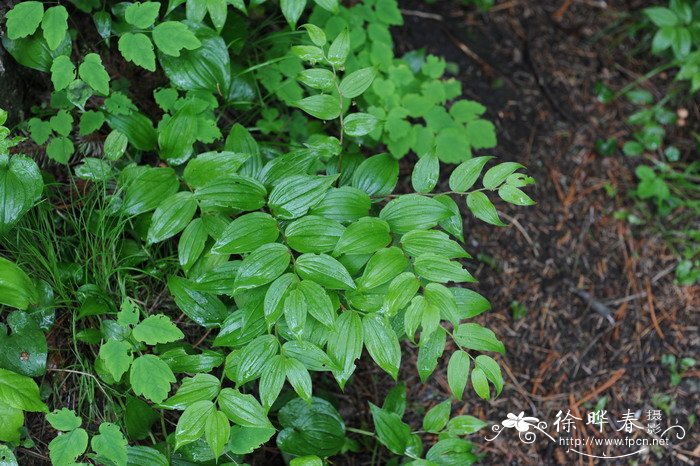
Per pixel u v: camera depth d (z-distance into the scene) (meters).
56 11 1.95
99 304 2.06
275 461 2.41
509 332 2.89
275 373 1.75
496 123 3.22
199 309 2.01
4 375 1.77
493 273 2.96
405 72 2.71
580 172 3.22
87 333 2.02
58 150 2.18
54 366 2.09
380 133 2.62
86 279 2.12
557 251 3.06
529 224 3.08
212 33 2.24
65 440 1.71
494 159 3.14
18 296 1.80
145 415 2.02
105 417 2.07
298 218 1.85
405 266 1.76
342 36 1.96
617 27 3.55
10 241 2.08
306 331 1.81
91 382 2.08
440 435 2.19
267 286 1.83
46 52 2.15
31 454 2.02
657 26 3.52
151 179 2.07
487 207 1.86
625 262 3.07
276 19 2.71
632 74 3.46
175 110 2.26
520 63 3.38
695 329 2.96
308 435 2.17
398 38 3.23
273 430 1.84
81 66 1.99
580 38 3.51
